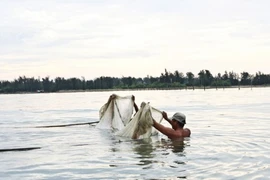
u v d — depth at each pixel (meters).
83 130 18.86
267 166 9.62
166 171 9.30
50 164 10.40
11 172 9.54
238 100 55.38
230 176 8.70
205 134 16.52
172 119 15.95
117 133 16.42
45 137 16.30
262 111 31.58
